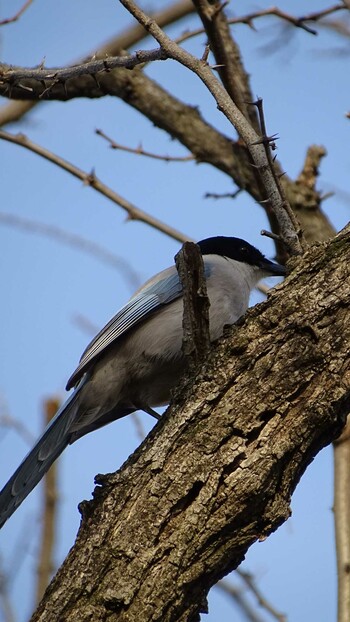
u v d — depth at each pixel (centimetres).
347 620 931
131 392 1098
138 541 645
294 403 661
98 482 685
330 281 685
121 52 1357
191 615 648
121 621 627
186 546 639
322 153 1341
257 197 1326
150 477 663
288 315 679
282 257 1208
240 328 697
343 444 1052
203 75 841
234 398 666
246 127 834
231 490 643
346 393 664
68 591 645
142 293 1094
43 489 1153
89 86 1365
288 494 664
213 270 1133
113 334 1069
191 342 721
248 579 1062
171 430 674
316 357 662
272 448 650
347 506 1012
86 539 663
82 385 1073
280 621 1038
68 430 1022
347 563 965
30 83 1302
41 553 1111
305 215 1316
